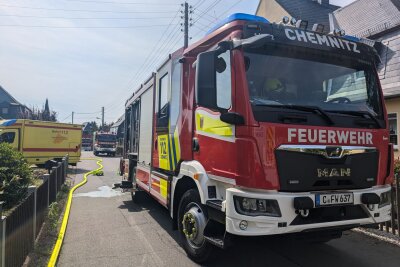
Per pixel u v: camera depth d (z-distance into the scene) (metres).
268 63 4.07
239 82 3.89
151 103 7.45
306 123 3.92
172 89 6.00
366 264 4.85
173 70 6.01
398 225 5.89
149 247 5.64
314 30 4.58
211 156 4.43
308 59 4.32
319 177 3.84
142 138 8.33
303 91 4.20
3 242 3.65
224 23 4.40
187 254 5.18
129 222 7.35
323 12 20.78
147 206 9.12
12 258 4.10
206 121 4.60
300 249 5.49
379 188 4.25
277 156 3.69
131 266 4.80
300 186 3.75
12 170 8.84
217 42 4.54
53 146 20.48
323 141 3.91
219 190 4.40
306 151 3.80
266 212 3.60
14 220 4.18
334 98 4.36
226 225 3.85
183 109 5.43
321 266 4.78
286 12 19.83
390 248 5.51
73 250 5.50
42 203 6.71
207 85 4.03
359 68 4.64
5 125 18.69
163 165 6.32
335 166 3.94
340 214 3.94
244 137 3.78
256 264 4.82
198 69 4.04
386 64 12.09
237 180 3.85
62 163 12.68
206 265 4.80
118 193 11.40
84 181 14.65
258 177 3.65
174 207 5.63
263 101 3.89
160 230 6.70
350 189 4.07
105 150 41.47
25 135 19.03
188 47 5.35
